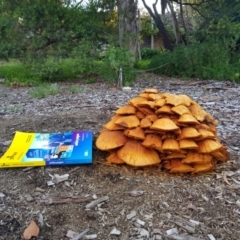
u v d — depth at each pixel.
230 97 1.83
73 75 3.01
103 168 0.73
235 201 0.64
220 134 1.04
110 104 1.58
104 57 2.64
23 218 0.60
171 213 0.60
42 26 2.83
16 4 2.90
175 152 0.68
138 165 0.67
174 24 4.03
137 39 3.30
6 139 0.98
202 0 3.69
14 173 0.74
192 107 0.73
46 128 1.07
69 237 0.56
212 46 2.91
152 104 0.70
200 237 0.55
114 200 0.64
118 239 0.55
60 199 0.65
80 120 1.14
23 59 2.88
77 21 2.84
